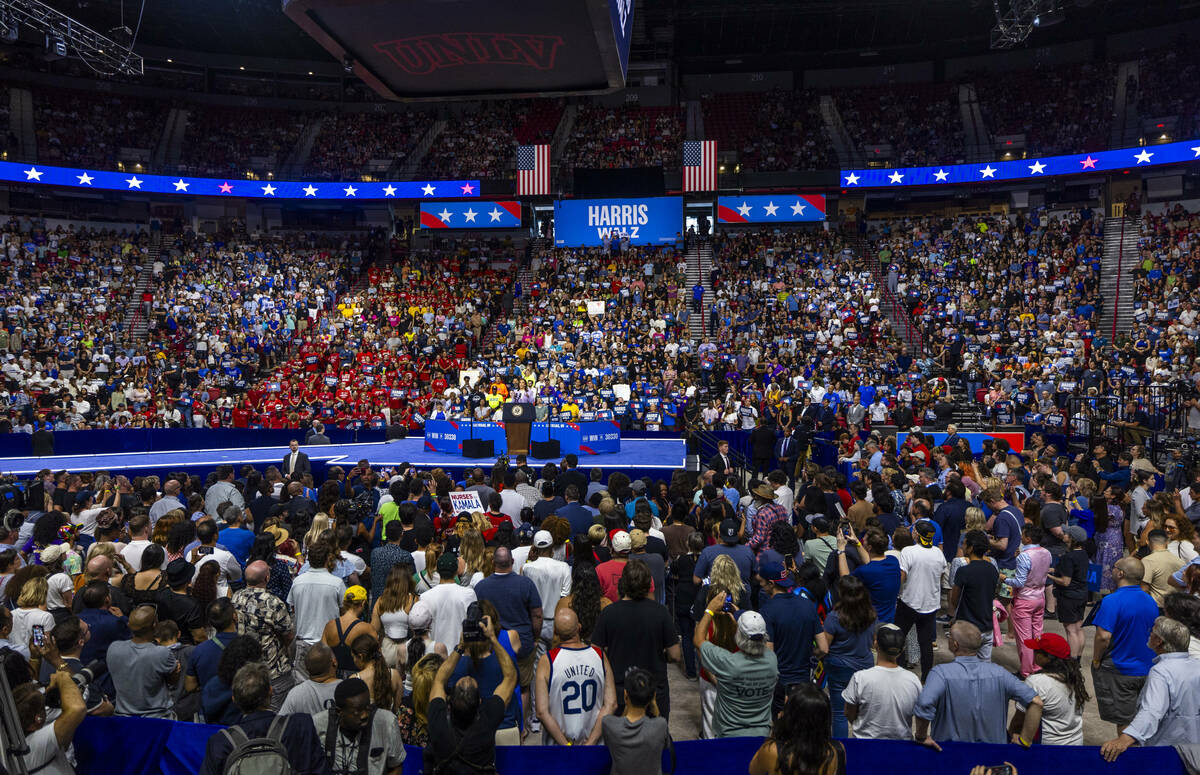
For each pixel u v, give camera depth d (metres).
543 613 7.62
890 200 41.72
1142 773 5.25
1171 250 30.95
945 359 29.19
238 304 34.62
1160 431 20.17
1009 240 34.69
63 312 32.00
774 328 30.81
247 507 12.75
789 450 20.12
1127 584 6.78
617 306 32.81
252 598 6.36
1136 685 6.56
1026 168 35.94
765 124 43.00
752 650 5.65
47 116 40.19
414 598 6.82
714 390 29.14
